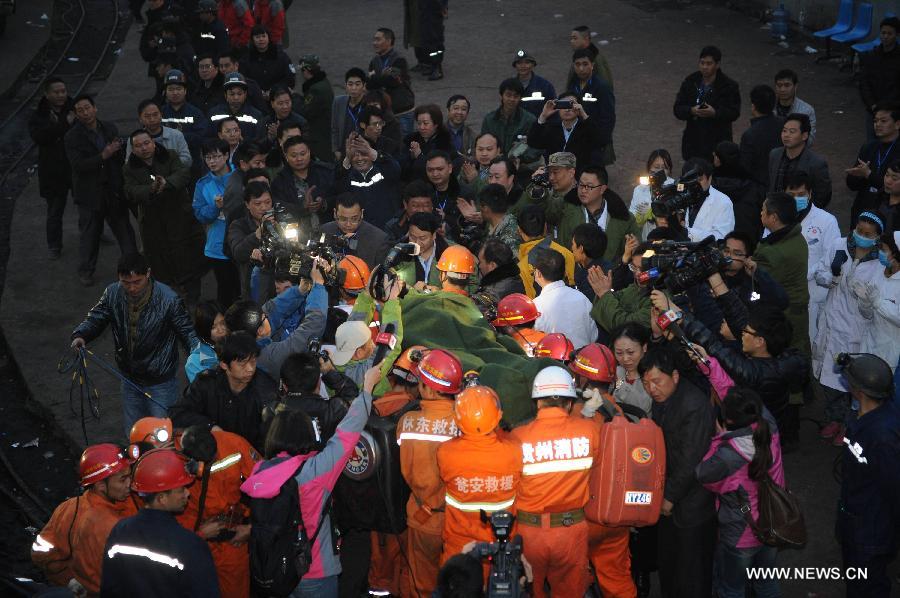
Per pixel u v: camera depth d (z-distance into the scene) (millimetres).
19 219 13758
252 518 5266
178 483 4992
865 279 7590
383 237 8617
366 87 12773
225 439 5785
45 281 11969
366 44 20328
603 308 7277
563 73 18000
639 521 5758
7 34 22125
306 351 6508
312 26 21938
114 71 19828
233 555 5805
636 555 6543
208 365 6938
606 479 5723
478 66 18703
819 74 17156
